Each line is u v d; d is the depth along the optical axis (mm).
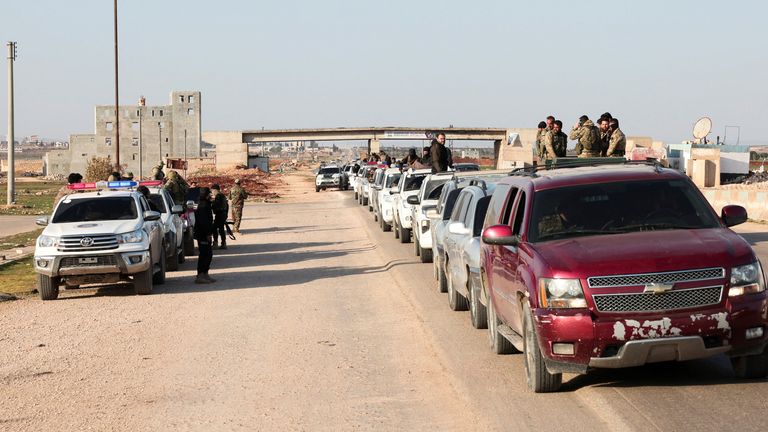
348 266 25000
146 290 20453
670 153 76500
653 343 8719
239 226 42125
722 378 9797
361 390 10641
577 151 21266
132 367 12508
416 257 26375
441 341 13336
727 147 78062
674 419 8352
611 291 8859
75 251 19766
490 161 174500
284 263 26688
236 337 14594
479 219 14602
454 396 10102
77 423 9656
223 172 159250
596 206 10383
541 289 9227
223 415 9758
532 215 10484
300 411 9789
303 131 164500
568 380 10258
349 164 96375
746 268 9000
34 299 20484
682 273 8859
